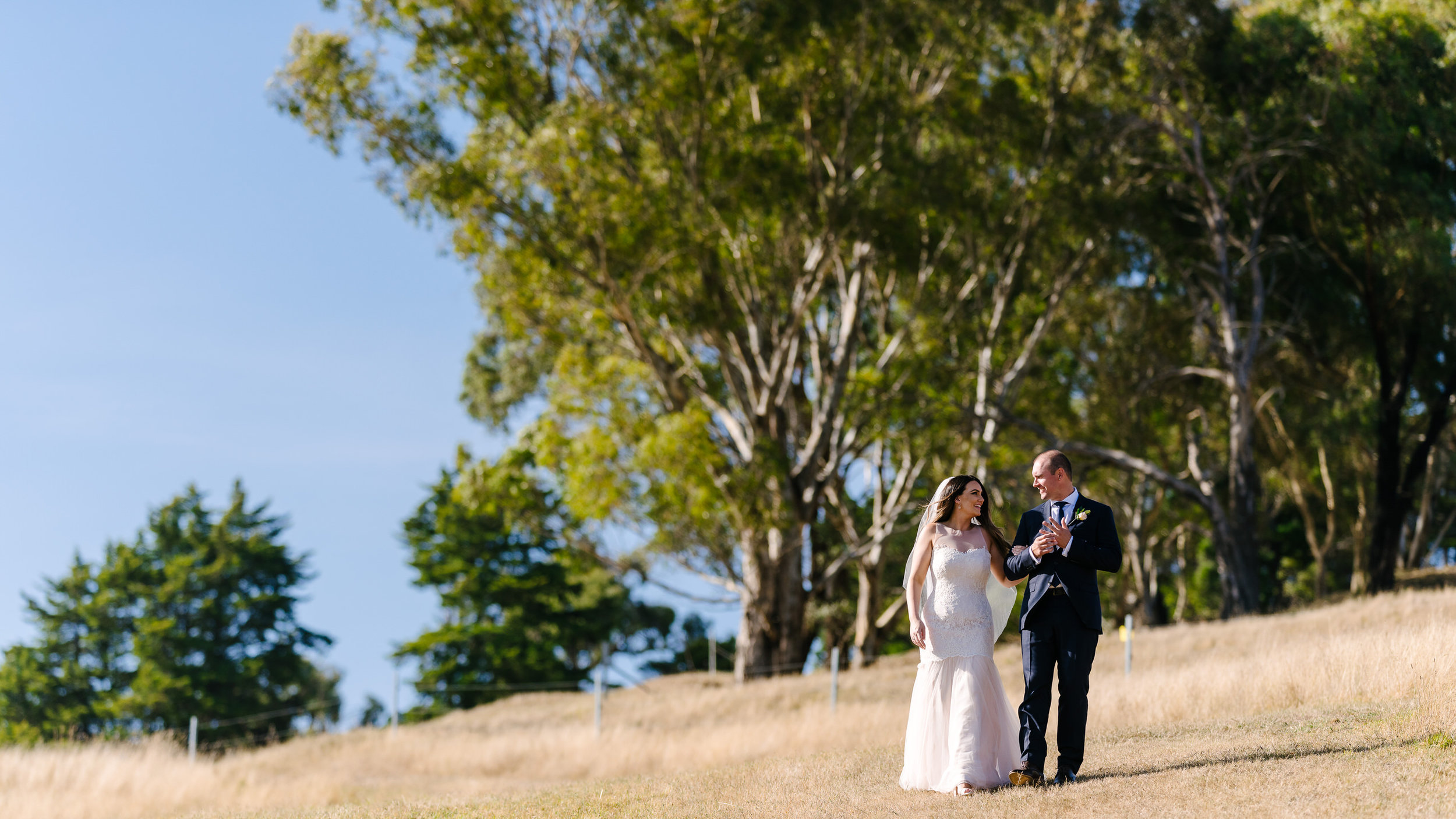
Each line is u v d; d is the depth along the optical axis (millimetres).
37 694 54719
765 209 27156
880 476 36219
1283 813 4617
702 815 5848
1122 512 45688
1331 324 32500
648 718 22109
